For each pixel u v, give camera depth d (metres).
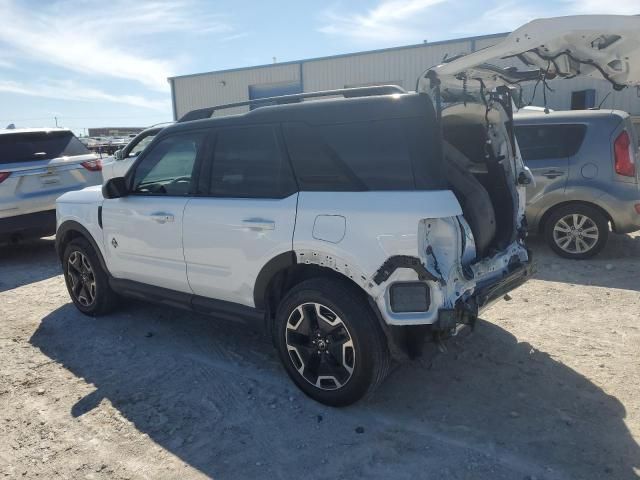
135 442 3.08
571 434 2.97
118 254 4.53
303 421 3.22
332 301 3.12
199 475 2.77
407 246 2.87
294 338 3.39
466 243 3.12
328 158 3.24
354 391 3.17
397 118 3.03
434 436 3.02
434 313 2.91
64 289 6.18
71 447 3.05
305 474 2.75
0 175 7.16
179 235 3.93
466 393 3.47
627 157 6.12
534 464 2.74
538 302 5.05
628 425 3.03
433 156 2.97
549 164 6.43
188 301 4.04
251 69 24.72
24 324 5.03
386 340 3.12
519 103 4.00
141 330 4.75
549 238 6.61
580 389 3.45
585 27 2.75
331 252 3.10
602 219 6.29
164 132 4.18
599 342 4.11
